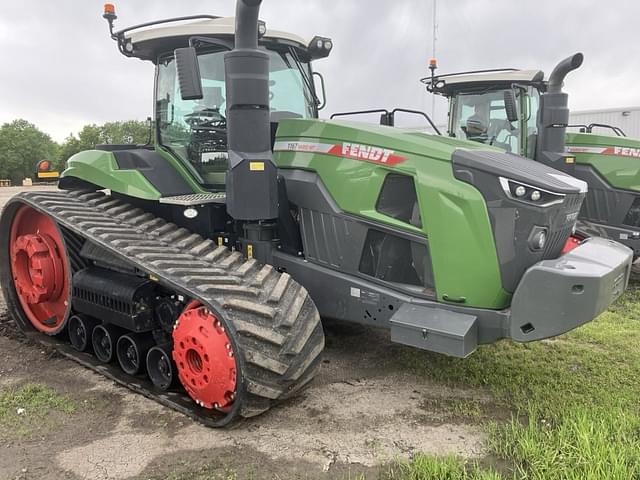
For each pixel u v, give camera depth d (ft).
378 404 11.27
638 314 17.78
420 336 10.08
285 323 9.82
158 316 12.12
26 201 13.93
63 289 14.53
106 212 13.17
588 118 43.60
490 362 13.41
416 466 8.71
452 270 10.23
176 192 12.92
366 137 11.11
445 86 24.29
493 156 10.37
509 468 8.79
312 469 8.93
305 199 11.95
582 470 8.44
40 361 13.78
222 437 9.96
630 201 22.53
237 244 12.91
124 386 12.18
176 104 13.66
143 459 9.25
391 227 10.84
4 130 272.51
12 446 9.65
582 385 11.94
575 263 9.69
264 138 10.96
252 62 10.60
